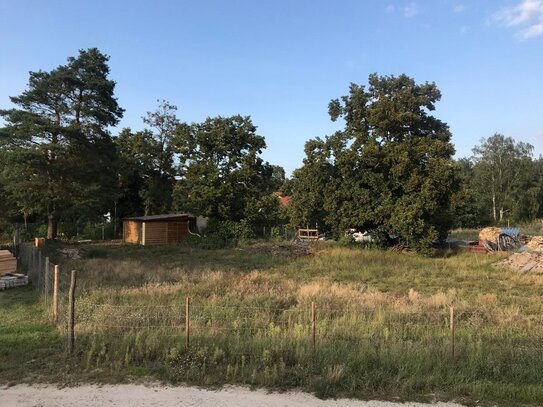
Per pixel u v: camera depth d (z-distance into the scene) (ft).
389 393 20.77
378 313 36.22
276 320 35.76
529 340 29.76
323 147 109.09
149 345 26.11
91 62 120.67
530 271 73.51
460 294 52.13
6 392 21.24
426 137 109.19
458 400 20.07
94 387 21.70
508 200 266.77
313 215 115.14
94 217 137.08
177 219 140.05
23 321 36.11
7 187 114.93
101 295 45.14
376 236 109.40
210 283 54.49
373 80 117.60
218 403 19.76
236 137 140.87
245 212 134.21
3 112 110.73
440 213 102.37
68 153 116.98
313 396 20.48
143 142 181.06
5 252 64.44
